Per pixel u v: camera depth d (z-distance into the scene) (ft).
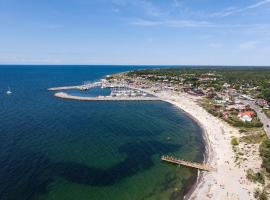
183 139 346.54
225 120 425.69
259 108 517.96
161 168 253.85
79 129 374.63
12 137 322.96
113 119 448.24
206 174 239.50
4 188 200.64
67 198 193.88
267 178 224.33
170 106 583.58
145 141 333.01
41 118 434.71
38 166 241.55
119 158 272.72
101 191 206.39
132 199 197.77
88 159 264.52
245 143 312.50
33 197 192.03
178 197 202.39
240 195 200.75
